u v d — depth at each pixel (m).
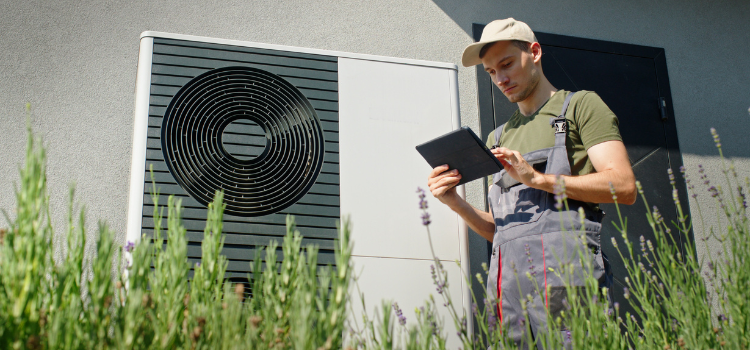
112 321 1.22
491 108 3.38
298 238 1.36
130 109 2.91
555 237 2.03
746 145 3.75
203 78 2.39
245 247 2.21
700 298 1.53
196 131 2.31
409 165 2.50
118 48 2.98
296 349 1.08
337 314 1.13
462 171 2.21
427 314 1.53
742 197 1.66
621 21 3.80
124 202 2.77
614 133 2.12
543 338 1.57
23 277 1.11
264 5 3.23
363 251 2.31
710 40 3.92
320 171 2.38
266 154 2.37
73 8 2.97
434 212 2.46
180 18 3.09
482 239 3.13
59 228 2.57
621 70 3.67
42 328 1.17
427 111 2.60
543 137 2.22
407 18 3.45
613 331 1.50
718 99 3.80
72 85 2.86
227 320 1.19
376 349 1.41
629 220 3.35
